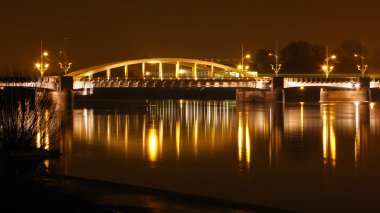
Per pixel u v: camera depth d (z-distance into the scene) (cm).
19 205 2884
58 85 14288
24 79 5284
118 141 7019
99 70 16825
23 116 4938
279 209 3572
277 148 6488
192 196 3653
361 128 8906
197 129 8750
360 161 5553
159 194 3647
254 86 16925
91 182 4003
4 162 4431
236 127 9119
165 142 6988
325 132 8319
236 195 4016
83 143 6738
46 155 5100
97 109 14675
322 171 5003
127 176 4647
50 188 3450
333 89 19900
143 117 11400
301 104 17038
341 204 3819
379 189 4259
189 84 16250
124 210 3209
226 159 5631
